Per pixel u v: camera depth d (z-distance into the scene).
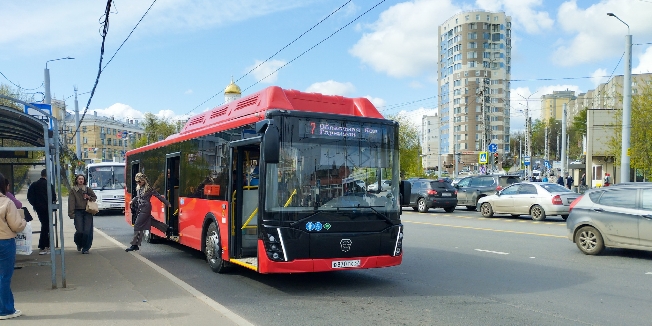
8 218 6.37
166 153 13.70
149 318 6.54
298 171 8.22
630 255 12.12
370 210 8.54
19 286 8.48
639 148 27.23
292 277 9.91
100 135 79.50
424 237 15.69
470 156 104.06
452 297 8.16
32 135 11.65
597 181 37.59
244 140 9.02
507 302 7.82
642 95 28.44
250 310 7.43
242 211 9.52
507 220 21.61
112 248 13.35
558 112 131.50
